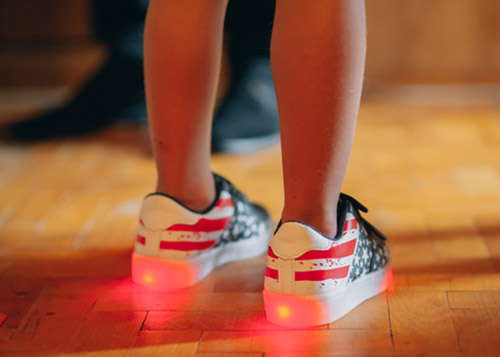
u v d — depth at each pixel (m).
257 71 1.38
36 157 1.29
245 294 0.82
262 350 0.74
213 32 0.78
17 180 1.16
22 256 0.92
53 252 0.93
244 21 1.34
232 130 1.29
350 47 0.71
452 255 0.89
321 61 0.71
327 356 0.73
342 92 0.72
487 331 0.75
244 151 1.27
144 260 0.83
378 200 1.05
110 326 0.78
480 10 1.88
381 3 1.90
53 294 0.83
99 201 1.07
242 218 0.88
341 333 0.75
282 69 0.73
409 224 0.98
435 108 1.64
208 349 0.74
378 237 0.83
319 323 0.76
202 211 0.84
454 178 1.12
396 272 0.86
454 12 1.89
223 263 0.88
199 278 0.85
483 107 1.63
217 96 1.79
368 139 1.38
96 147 1.36
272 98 1.39
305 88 0.72
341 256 0.76
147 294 0.83
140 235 0.83
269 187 1.11
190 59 0.78
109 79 1.47
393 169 1.17
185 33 0.78
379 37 1.93
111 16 1.43
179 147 0.81
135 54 1.46
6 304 0.82
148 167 1.21
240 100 1.36
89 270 0.88
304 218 0.75
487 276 0.84
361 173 1.16
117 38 1.45
